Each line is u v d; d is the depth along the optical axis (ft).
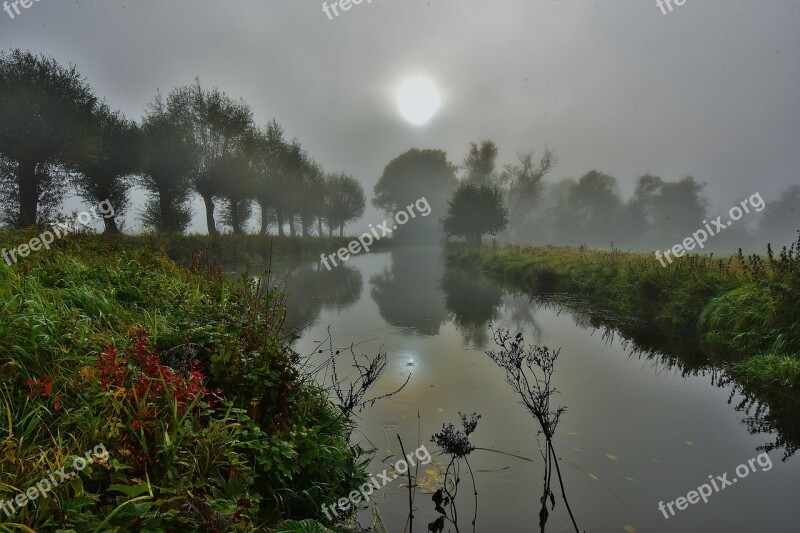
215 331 13.20
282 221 139.13
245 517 7.72
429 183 219.41
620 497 11.39
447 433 10.60
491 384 19.24
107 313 14.42
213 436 8.85
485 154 166.50
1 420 8.53
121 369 9.54
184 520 6.66
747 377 21.17
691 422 16.01
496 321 33.73
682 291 34.40
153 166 77.61
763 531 10.10
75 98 59.11
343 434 13.64
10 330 10.72
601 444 14.24
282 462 9.66
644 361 23.70
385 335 28.14
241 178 95.30
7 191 57.52
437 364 21.91
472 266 86.22
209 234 83.46
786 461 13.30
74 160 59.52
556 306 41.19
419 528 9.90
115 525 6.56
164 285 19.17
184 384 9.29
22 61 55.67
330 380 18.92
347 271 79.87
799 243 25.93
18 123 52.54
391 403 16.94
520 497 11.27
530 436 14.53
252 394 11.19
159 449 8.09
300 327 30.01
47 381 9.29
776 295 24.68
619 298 41.42
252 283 16.58
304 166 139.03
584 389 19.26
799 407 17.54
